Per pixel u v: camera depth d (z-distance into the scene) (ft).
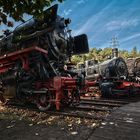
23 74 26.43
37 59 25.46
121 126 17.31
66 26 30.22
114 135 14.89
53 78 24.93
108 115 22.11
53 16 24.44
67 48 30.25
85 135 15.19
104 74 49.65
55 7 24.26
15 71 27.04
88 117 20.63
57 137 14.88
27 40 26.61
